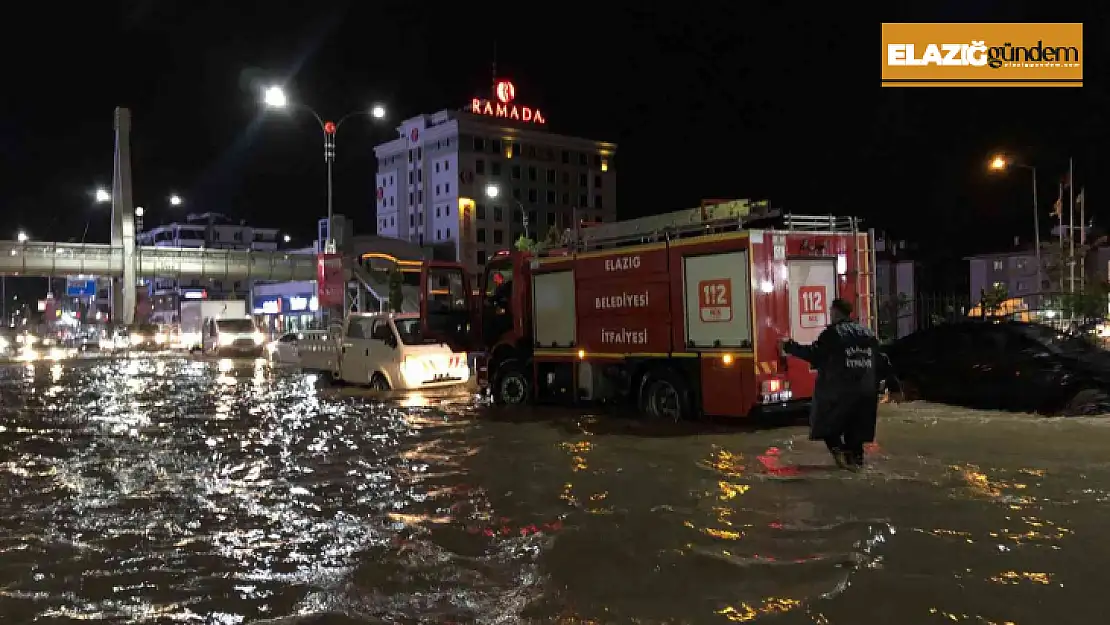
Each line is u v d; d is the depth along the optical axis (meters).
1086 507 6.58
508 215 105.50
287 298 78.50
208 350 42.53
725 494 7.22
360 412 14.17
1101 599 4.61
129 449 10.62
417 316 17.78
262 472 8.91
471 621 4.52
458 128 102.06
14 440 11.54
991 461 8.46
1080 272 31.56
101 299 109.44
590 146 113.81
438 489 7.84
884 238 66.81
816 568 5.21
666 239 11.38
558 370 13.08
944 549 5.53
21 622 4.62
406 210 110.25
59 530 6.56
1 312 124.69
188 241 132.38
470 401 15.38
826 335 8.28
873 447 9.30
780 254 10.53
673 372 11.16
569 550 5.72
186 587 5.16
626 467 8.57
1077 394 11.38
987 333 12.40
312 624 4.51
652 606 4.66
